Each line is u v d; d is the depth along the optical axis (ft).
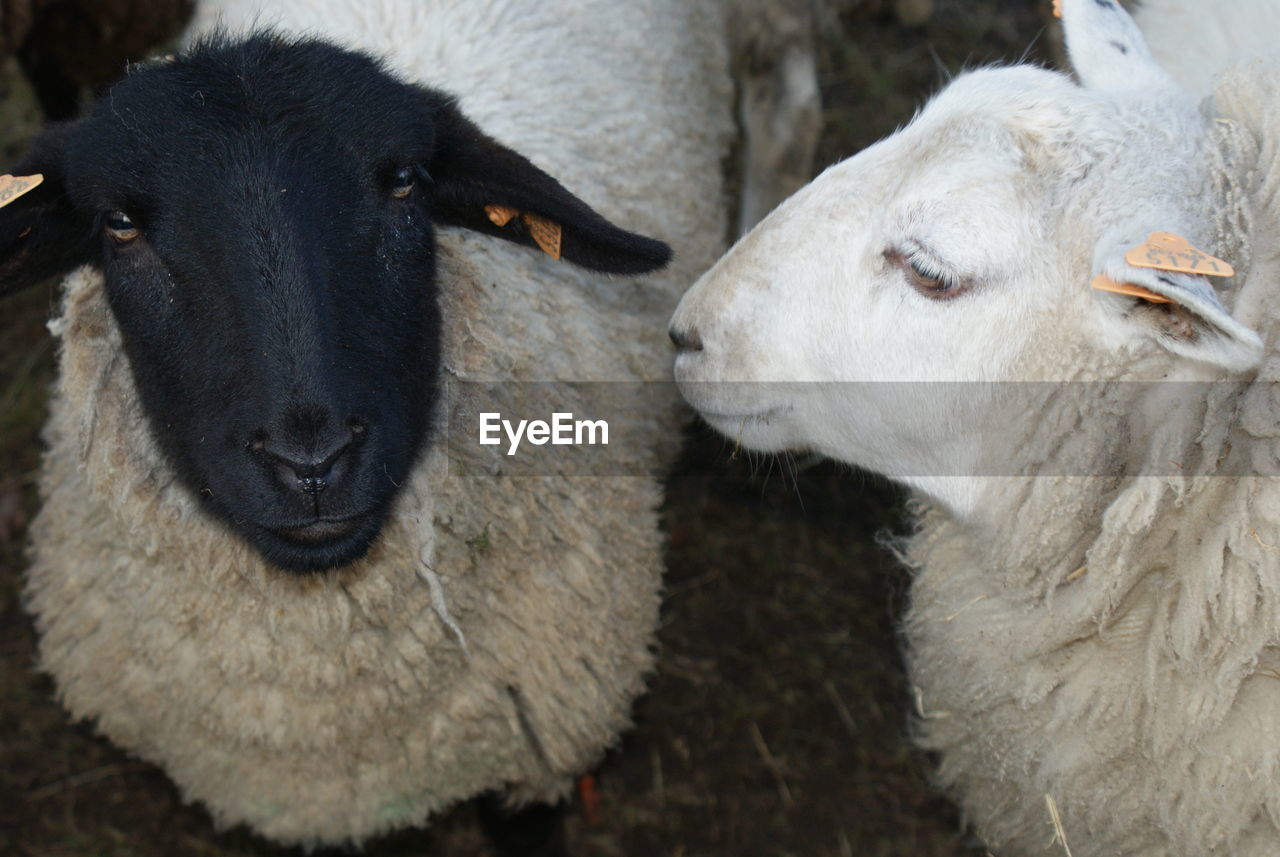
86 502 3.68
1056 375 3.26
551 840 4.33
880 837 4.56
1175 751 3.27
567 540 3.78
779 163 5.33
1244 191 3.20
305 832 3.86
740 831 4.57
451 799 3.93
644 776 4.66
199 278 3.21
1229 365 3.01
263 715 3.62
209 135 3.22
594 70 4.22
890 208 3.33
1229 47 3.86
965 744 3.67
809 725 4.75
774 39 5.07
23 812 4.56
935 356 3.34
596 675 3.88
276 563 3.37
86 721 4.69
